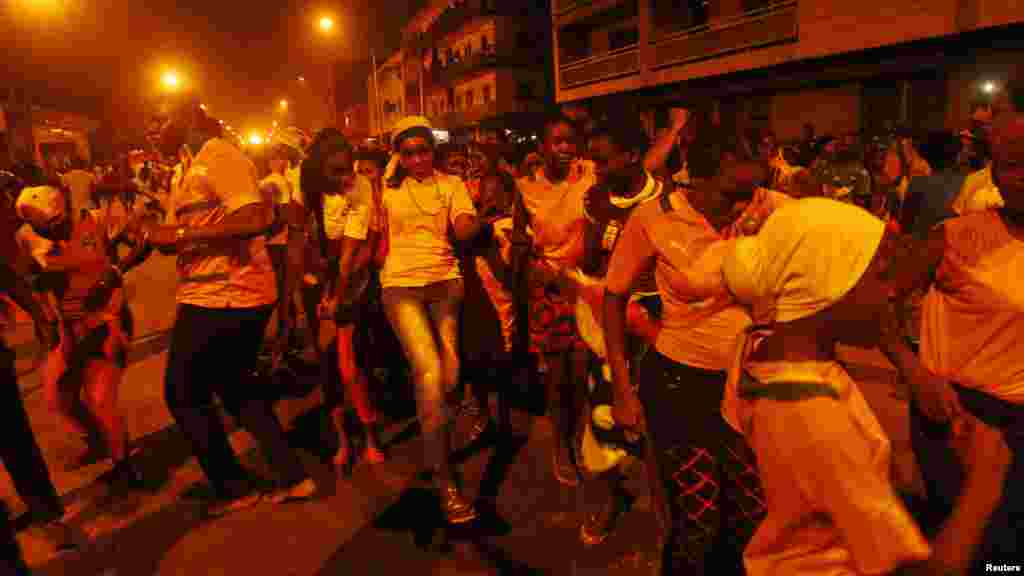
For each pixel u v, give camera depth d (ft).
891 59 54.70
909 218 16.02
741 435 8.29
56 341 14.42
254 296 12.70
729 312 8.27
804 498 6.74
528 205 14.21
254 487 13.93
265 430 13.41
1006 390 8.13
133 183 64.39
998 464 8.23
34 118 123.44
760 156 8.27
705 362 8.41
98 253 14.67
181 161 12.73
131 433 17.58
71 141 141.18
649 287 10.64
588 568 11.02
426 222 13.14
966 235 8.26
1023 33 45.85
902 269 8.44
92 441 15.84
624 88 90.22
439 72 180.45
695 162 8.20
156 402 19.88
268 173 24.81
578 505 13.06
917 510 11.41
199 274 12.40
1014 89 8.31
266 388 20.67
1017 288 7.94
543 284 13.66
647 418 9.00
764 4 69.97
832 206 6.73
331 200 14.84
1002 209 8.25
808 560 6.93
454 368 13.23
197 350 12.49
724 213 8.18
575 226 13.25
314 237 16.51
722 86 74.38
